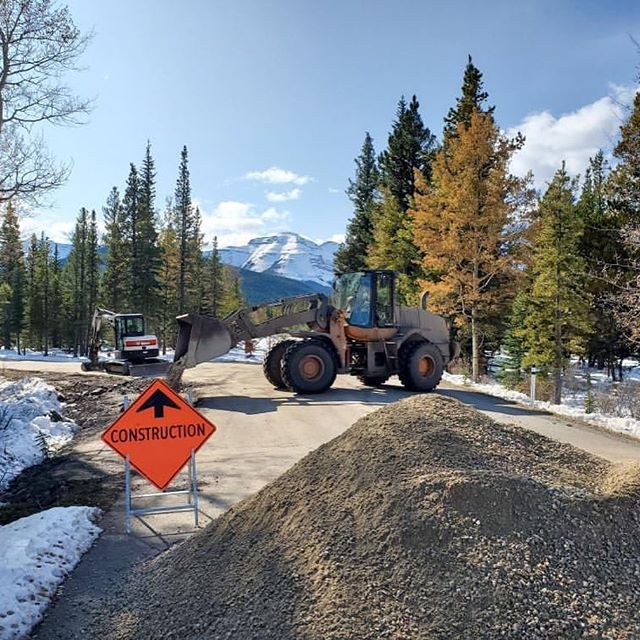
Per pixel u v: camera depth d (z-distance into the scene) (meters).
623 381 24.30
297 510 3.68
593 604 2.75
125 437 5.22
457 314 21.39
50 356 41.78
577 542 3.09
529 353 18.91
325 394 13.66
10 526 4.84
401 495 3.36
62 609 3.64
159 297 41.75
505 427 4.54
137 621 3.33
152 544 4.79
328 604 2.86
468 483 3.31
